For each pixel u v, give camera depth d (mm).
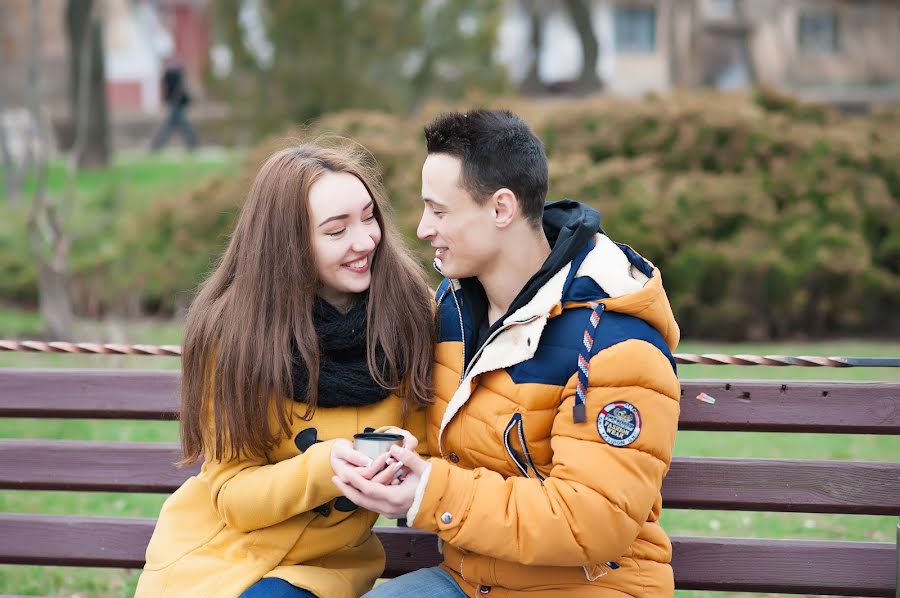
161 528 2541
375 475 2258
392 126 10586
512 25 26094
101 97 16484
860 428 2775
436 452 2541
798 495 2801
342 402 2469
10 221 11516
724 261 9414
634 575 2363
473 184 2357
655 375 2256
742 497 2816
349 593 2480
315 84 15125
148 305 10422
